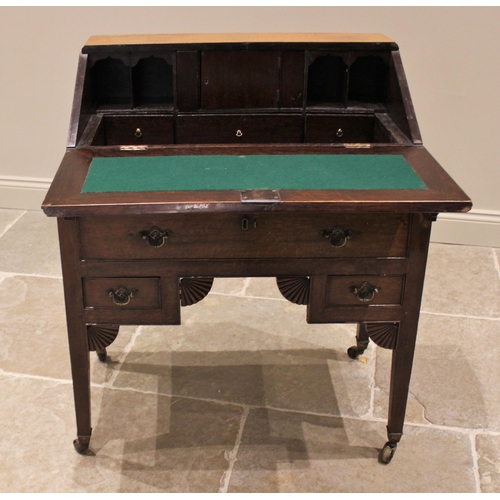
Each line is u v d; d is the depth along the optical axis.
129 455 2.12
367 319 1.90
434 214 1.72
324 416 2.29
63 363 2.50
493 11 2.90
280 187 1.70
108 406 2.32
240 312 2.85
